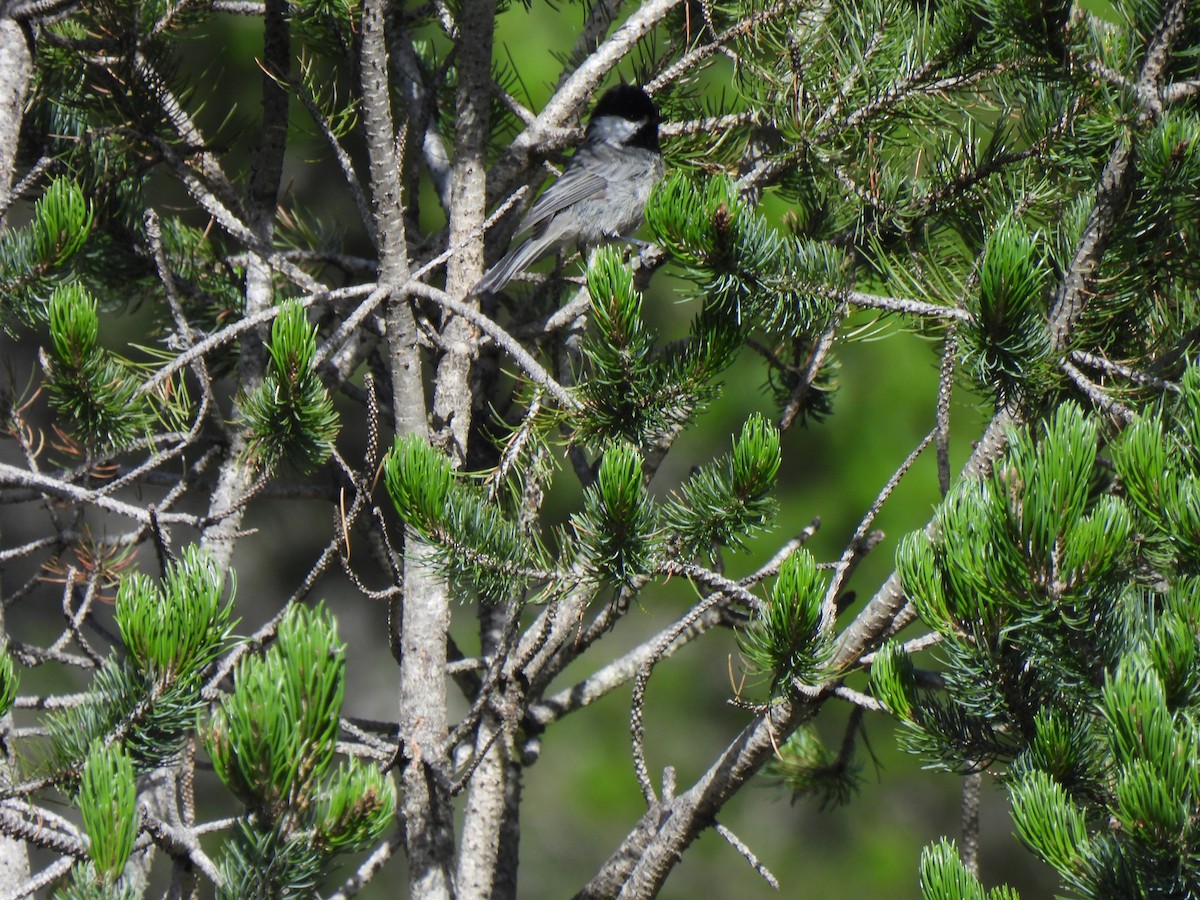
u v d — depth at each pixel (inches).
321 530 725.3
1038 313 216.4
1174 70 250.1
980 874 656.4
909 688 202.1
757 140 316.8
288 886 171.6
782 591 210.7
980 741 199.0
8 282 261.3
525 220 353.7
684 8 348.5
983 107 285.3
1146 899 166.6
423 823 269.1
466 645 674.2
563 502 611.2
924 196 280.4
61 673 668.1
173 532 516.1
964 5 261.0
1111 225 227.8
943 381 237.5
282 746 165.0
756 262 217.9
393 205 271.9
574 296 361.4
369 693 768.9
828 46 287.0
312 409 235.6
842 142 280.4
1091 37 234.2
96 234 342.0
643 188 340.8
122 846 165.9
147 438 274.8
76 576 300.4
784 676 218.7
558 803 666.8
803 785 334.3
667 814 273.7
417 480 211.5
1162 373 255.6
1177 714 170.2
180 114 318.7
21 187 274.8
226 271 365.4
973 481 197.2
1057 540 175.3
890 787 651.5
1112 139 236.8
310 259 350.3
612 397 226.8
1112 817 183.3
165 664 181.2
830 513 591.8
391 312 275.0
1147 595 217.3
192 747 232.4
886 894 637.3
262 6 323.0
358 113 319.9
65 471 302.2
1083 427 176.7
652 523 210.7
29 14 275.0
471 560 214.5
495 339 252.8
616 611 302.2
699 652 671.8
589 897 280.2
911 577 190.1
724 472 223.3
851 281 242.1
